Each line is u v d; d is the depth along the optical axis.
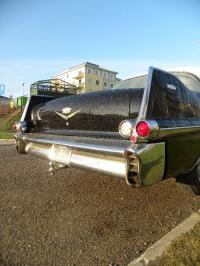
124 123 2.75
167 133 2.81
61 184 4.72
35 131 4.48
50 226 3.19
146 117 2.72
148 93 2.79
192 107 3.39
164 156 2.79
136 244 2.80
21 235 2.98
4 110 25.00
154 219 3.36
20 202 3.91
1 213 3.54
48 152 3.75
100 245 2.79
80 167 3.21
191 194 4.00
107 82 66.06
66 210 3.63
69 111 3.83
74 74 64.12
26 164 6.43
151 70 2.92
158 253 2.54
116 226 3.19
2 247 2.75
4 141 11.52
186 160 3.23
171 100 3.03
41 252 2.66
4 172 5.63
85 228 3.14
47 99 4.89
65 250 2.70
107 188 4.46
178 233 2.90
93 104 3.54
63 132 3.91
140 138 2.61
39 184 4.75
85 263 2.49
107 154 2.84
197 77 4.09
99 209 3.66
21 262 2.51
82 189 4.44
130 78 4.82
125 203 3.86
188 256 2.41
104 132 3.39
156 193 4.21
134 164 2.60
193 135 3.28
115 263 2.49
